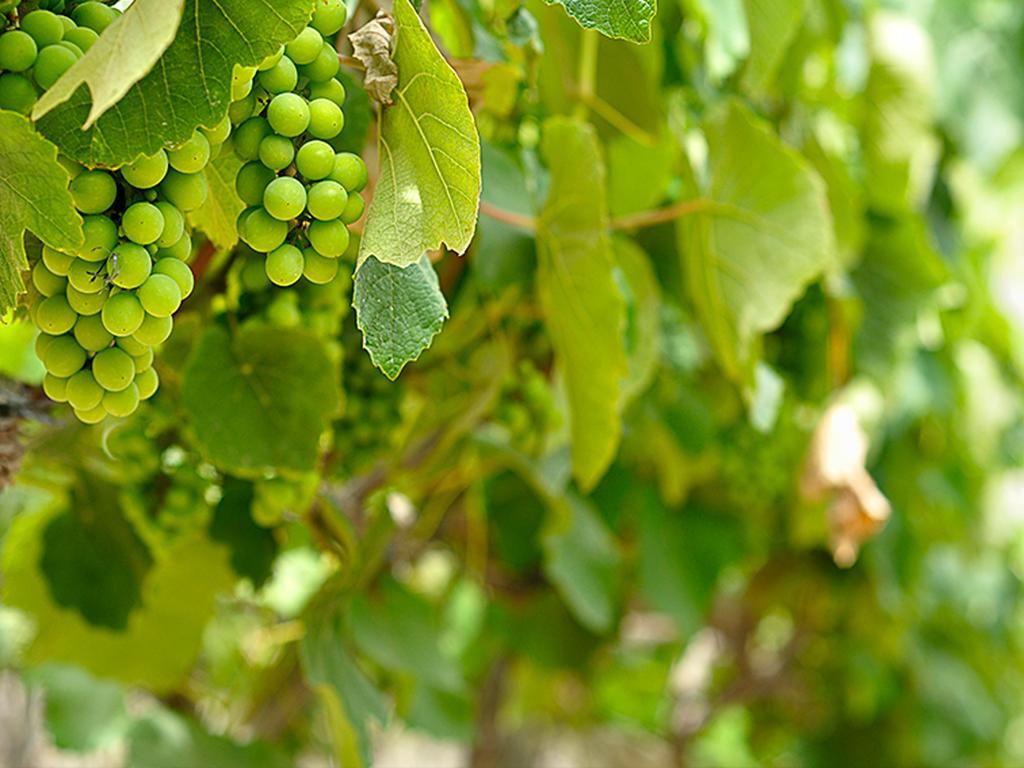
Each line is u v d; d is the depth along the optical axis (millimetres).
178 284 563
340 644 936
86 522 946
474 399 976
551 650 1604
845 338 1303
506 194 883
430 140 572
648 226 1207
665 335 1239
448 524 1517
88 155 546
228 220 682
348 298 895
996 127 1738
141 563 955
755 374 1037
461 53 881
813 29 1218
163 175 554
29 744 1603
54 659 1066
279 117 558
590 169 827
